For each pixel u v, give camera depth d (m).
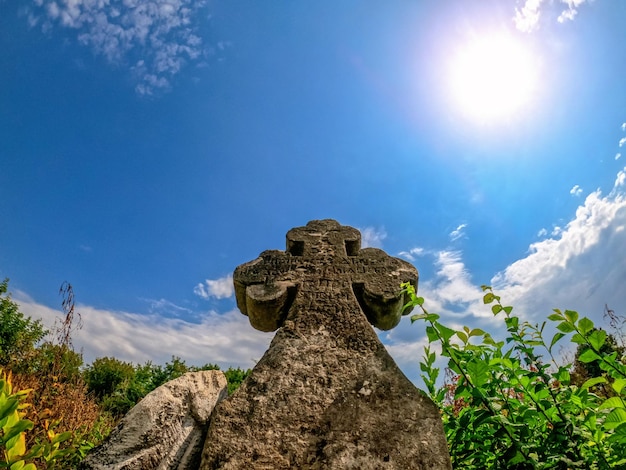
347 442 2.50
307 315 3.25
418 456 2.42
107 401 15.77
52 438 2.11
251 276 3.60
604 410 2.29
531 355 2.63
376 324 3.64
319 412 2.65
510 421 2.45
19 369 9.22
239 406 2.70
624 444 2.04
